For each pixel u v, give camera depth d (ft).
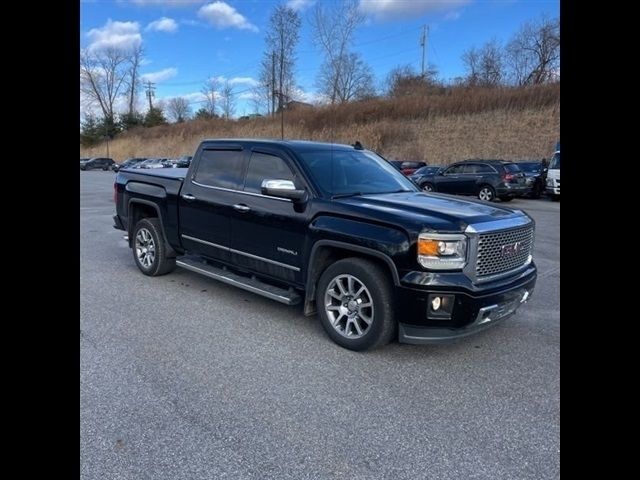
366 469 8.22
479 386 11.25
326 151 15.97
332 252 13.76
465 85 138.21
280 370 11.89
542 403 10.47
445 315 11.48
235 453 8.56
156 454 8.45
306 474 8.04
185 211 18.16
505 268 12.69
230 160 16.85
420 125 122.52
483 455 8.67
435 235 11.40
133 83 287.89
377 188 15.34
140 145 232.73
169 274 21.08
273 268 15.11
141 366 11.94
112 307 16.55
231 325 14.97
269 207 14.85
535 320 15.85
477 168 58.23
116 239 29.94
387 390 10.99
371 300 12.37
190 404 10.18
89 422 9.34
